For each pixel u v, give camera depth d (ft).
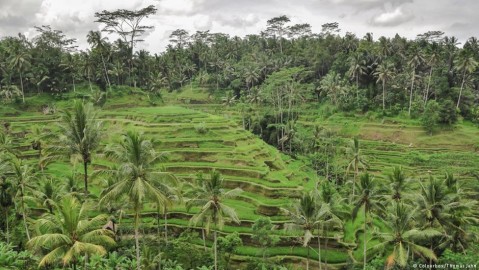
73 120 146.00
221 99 484.74
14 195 169.89
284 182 230.48
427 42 484.33
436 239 163.84
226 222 195.42
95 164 246.47
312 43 527.81
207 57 562.66
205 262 160.45
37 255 128.67
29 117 340.39
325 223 151.12
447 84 386.93
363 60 409.08
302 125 395.34
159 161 126.72
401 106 388.37
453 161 300.61
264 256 169.27
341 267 174.40
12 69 382.63
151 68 453.99
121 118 331.77
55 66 404.57
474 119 366.43
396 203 158.92
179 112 329.52
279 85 413.59
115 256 141.08
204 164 246.27
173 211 205.26
